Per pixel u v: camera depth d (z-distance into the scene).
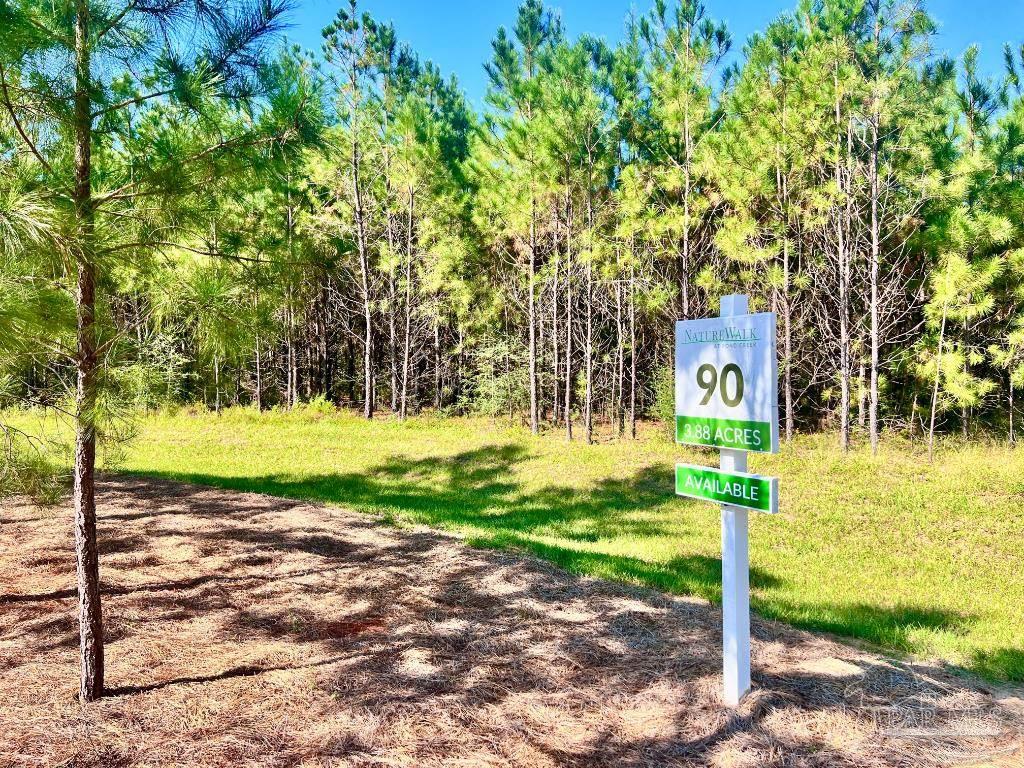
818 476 12.07
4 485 3.49
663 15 16.47
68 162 3.28
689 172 15.62
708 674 3.89
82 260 2.98
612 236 16.81
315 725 3.28
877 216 14.65
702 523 9.96
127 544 6.78
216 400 20.17
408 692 3.63
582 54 16.30
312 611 5.01
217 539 7.07
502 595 5.45
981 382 13.56
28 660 4.04
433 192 20.39
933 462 12.94
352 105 19.19
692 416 3.79
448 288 20.47
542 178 15.59
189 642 4.37
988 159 13.72
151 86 3.09
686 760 3.04
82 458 3.49
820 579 7.25
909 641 5.14
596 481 12.72
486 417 21.45
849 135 13.61
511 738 3.20
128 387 3.41
